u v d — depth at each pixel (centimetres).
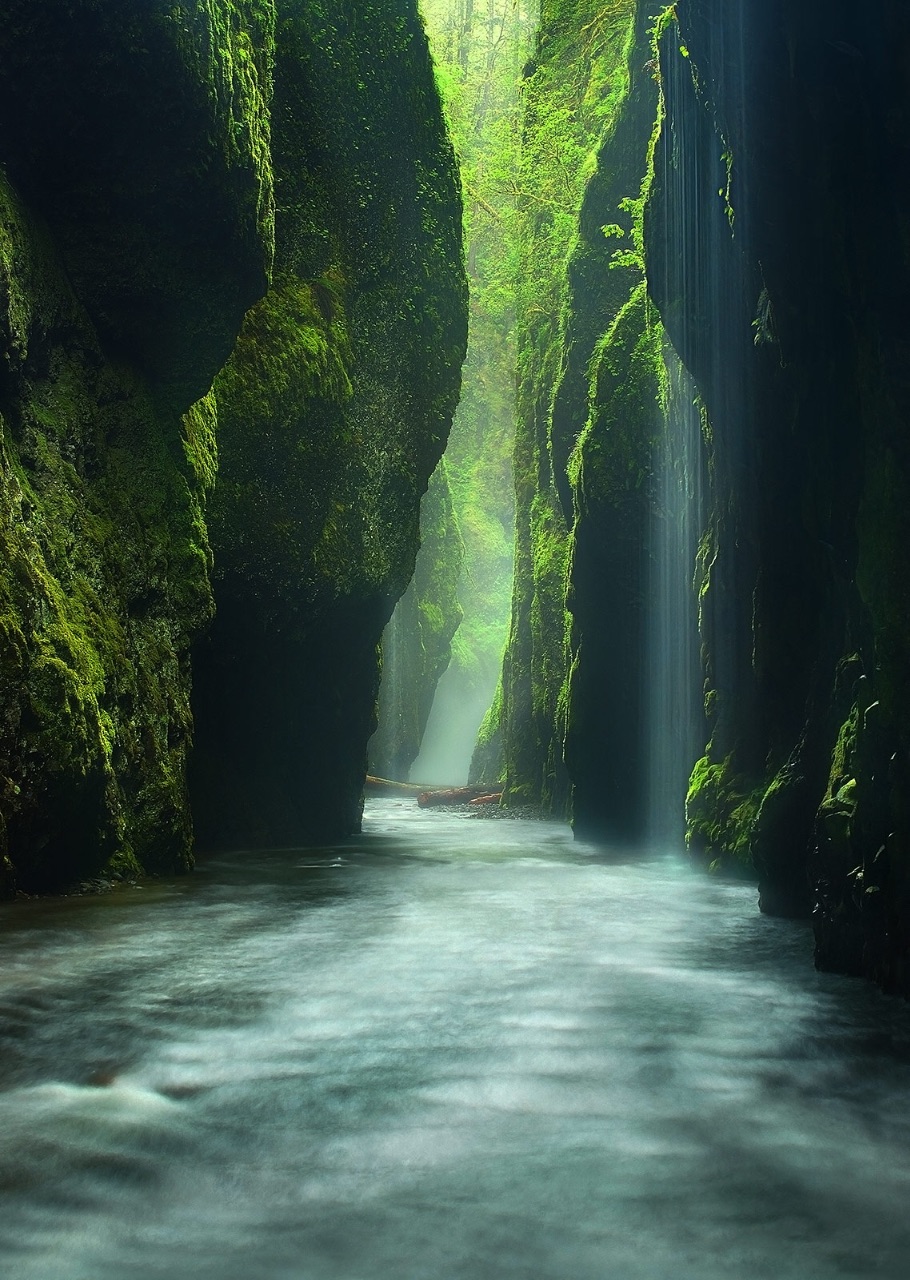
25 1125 397
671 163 1063
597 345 1800
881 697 598
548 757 2366
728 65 727
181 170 1112
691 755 1436
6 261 965
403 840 1756
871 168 603
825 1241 314
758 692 1156
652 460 1557
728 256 945
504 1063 471
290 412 1464
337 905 938
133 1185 350
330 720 1706
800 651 980
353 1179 355
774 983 630
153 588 1160
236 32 1179
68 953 690
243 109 1168
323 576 1520
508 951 721
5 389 994
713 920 877
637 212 1545
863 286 620
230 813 1551
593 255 1898
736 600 1185
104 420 1139
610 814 1709
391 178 1641
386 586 1655
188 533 1217
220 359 1242
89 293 1130
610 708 1683
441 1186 350
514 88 3259
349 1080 447
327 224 1567
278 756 1644
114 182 1104
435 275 1698
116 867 1048
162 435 1212
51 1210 332
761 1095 436
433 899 993
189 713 1209
